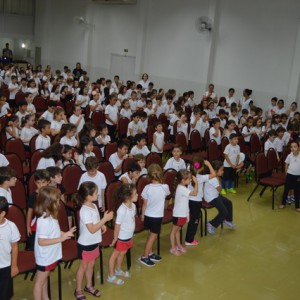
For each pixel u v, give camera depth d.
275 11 11.95
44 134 6.48
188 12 13.96
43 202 3.48
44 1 19.94
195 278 4.73
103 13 17.19
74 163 5.71
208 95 12.55
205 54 13.58
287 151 8.37
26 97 9.11
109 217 3.97
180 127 9.10
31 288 4.23
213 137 8.62
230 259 5.29
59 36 19.55
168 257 5.18
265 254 5.51
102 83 13.27
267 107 12.43
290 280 4.89
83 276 4.29
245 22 12.67
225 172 7.60
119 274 4.59
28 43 21.75
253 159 8.76
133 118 8.48
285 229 6.40
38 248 3.54
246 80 12.84
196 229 5.55
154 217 4.75
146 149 6.78
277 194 8.01
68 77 14.10
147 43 15.48
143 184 5.39
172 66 14.73
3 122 7.71
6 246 3.26
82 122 8.08
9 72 14.45
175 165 6.27
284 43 11.86
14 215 4.09
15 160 5.91
